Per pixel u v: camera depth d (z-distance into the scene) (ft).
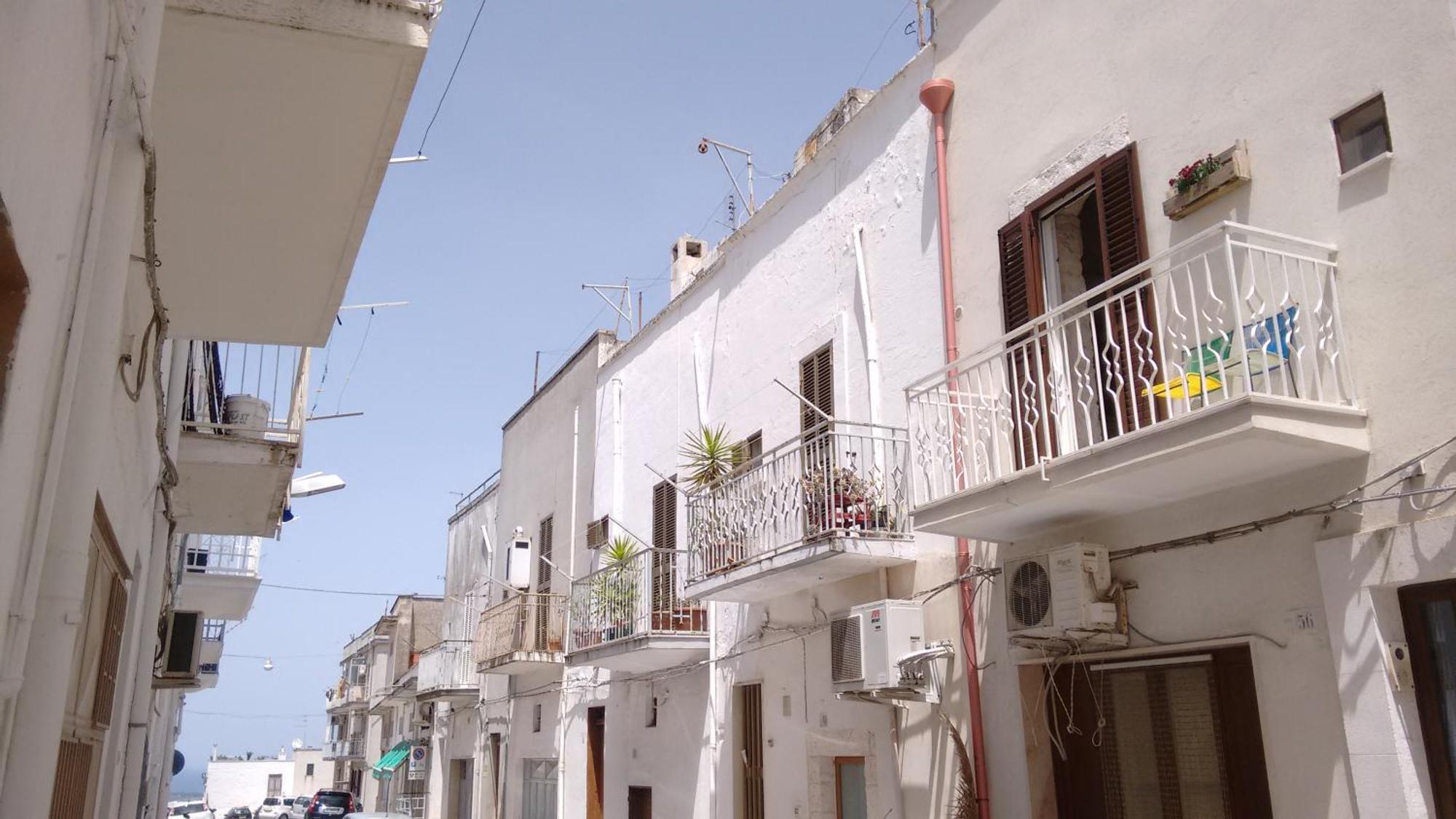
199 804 108.88
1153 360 21.81
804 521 31.01
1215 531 21.04
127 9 11.54
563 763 55.21
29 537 10.39
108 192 12.34
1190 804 21.67
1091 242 26.50
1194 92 22.93
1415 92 18.45
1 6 6.98
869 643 28.22
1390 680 17.43
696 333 46.47
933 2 31.99
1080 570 22.50
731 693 39.09
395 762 108.47
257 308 26.09
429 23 17.81
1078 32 26.43
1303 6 20.71
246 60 17.56
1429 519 17.22
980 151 29.45
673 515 46.34
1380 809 17.25
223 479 32.83
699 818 40.16
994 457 24.29
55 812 15.66
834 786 32.73
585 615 49.11
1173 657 22.11
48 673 11.25
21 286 8.82
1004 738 25.67
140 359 18.39
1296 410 17.88
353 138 19.65
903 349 32.09
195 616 33.71
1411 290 18.11
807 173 38.68
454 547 90.48
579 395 60.70
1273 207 20.75
